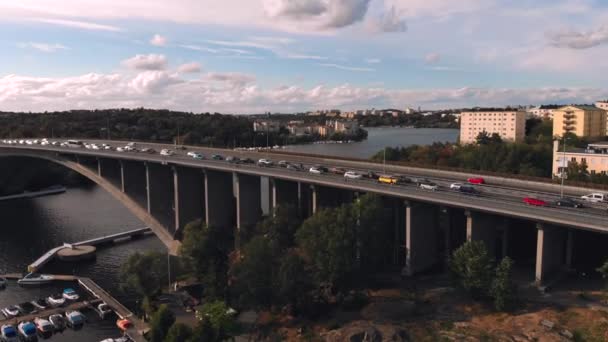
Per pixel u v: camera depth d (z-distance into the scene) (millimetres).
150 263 83438
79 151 140125
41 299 90125
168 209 129875
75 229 148750
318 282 73312
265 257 72062
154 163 124375
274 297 71250
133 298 91500
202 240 84812
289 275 69812
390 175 101250
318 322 70188
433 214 86500
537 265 69125
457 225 89125
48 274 106938
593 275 73375
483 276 66500
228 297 79188
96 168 143750
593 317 59125
